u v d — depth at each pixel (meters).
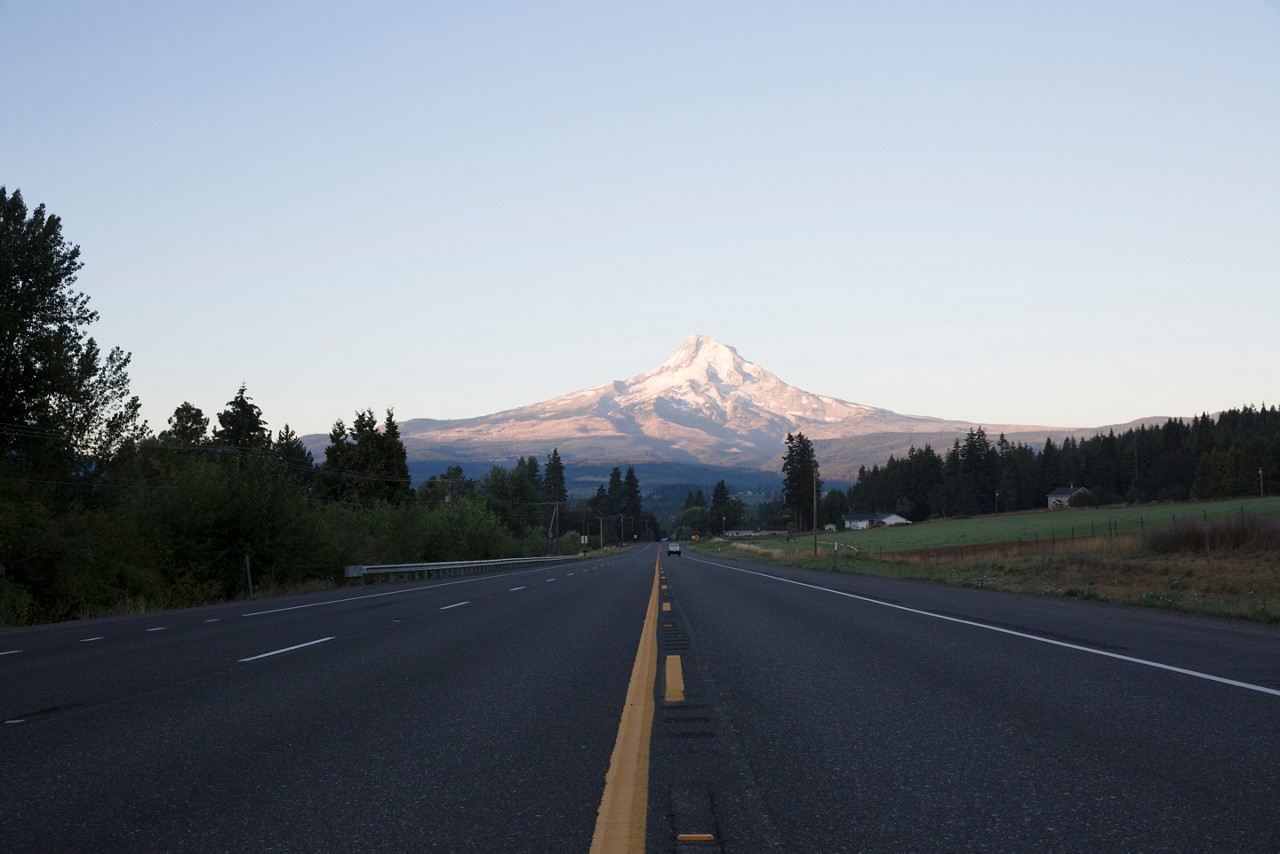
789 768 5.88
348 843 4.59
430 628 16.25
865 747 6.41
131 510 34.94
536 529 134.88
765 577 38.25
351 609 22.08
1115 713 7.36
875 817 4.81
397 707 8.34
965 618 16.47
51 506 38.72
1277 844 4.30
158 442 51.78
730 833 4.59
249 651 13.06
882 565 48.12
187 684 9.93
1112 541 39.16
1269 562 27.08
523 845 4.50
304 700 8.78
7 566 26.69
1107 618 16.38
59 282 40.66
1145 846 4.30
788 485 178.88
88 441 42.75
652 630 15.27
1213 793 5.11
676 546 128.00
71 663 12.12
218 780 5.85
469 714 7.95
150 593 30.66
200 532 34.62
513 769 5.99
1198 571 25.92
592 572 49.19
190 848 4.57
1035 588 25.97
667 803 5.15
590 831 4.70
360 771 6.01
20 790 5.67
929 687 8.84
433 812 5.07
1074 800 5.03
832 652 11.78
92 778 5.93
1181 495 170.25
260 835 4.74
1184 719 7.08
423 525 61.84
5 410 40.03
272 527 36.50
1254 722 6.94
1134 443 196.75
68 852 4.53
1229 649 11.48
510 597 25.78
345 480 89.44
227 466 36.97
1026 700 8.02
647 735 6.93
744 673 10.12
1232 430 193.50
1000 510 194.62
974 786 5.36
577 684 9.55
